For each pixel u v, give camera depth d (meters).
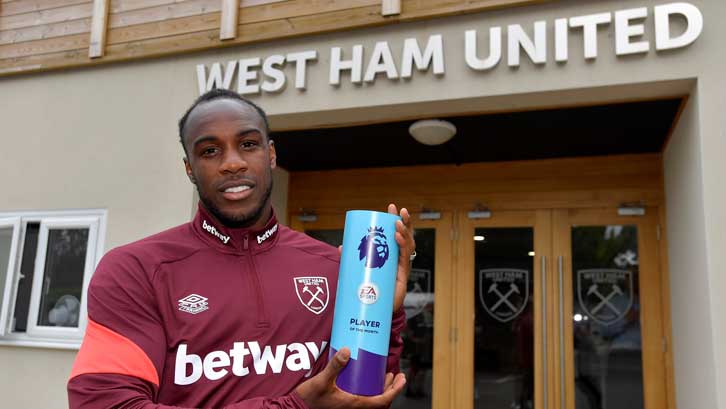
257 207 1.29
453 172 4.48
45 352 3.70
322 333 1.27
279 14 3.46
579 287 4.05
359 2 3.29
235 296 1.23
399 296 1.26
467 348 4.22
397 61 3.21
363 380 1.13
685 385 3.26
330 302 1.31
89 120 3.89
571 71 2.90
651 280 3.92
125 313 1.12
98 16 3.88
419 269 4.42
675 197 3.48
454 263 4.36
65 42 4.01
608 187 4.10
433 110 3.27
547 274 4.13
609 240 4.06
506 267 4.23
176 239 1.29
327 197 4.79
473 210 4.37
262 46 3.52
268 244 1.35
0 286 3.91
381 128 3.72
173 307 1.18
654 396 3.79
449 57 3.12
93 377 1.05
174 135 3.65
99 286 1.15
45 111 4.03
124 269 1.17
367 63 3.28
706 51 2.72
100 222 3.73
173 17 3.73
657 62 2.78
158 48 3.73
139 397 1.03
